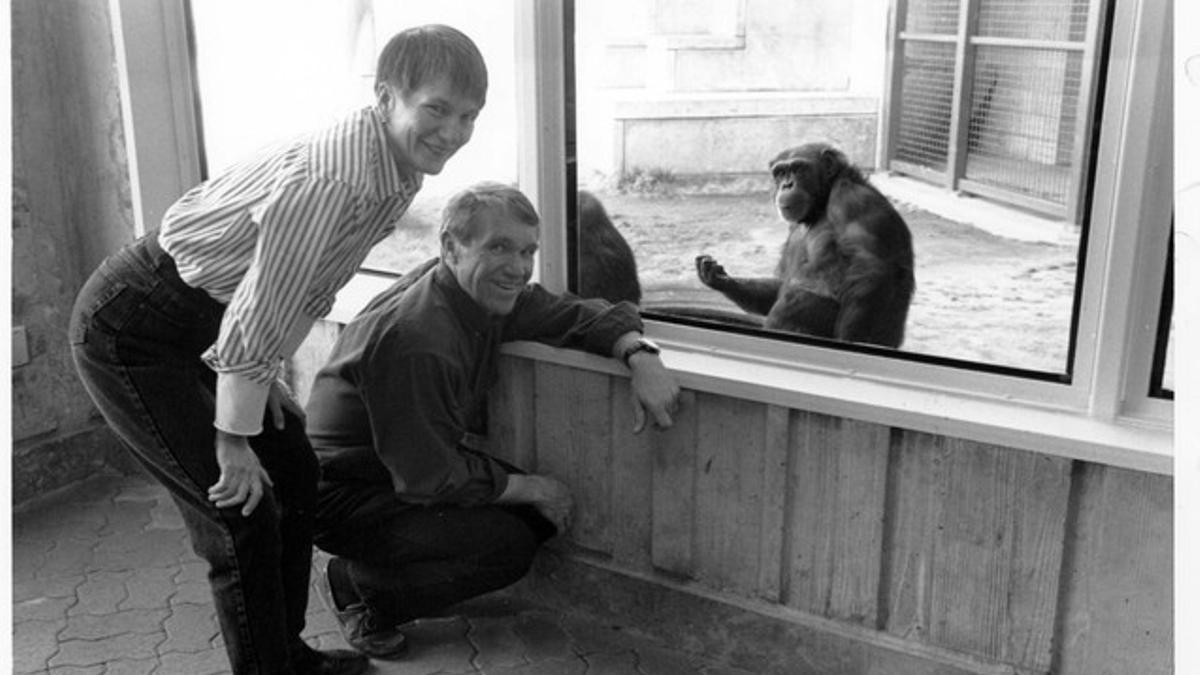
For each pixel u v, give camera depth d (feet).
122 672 6.70
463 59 4.93
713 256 6.56
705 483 6.59
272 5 8.02
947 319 5.92
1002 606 5.85
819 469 6.19
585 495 7.07
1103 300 5.39
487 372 6.86
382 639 6.82
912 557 6.07
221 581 5.62
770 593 6.58
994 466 5.64
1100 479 5.41
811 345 6.38
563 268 7.04
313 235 4.82
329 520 6.70
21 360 8.89
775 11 5.94
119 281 5.23
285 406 6.08
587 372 6.75
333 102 7.93
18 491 8.98
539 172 6.80
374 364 6.28
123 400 5.28
